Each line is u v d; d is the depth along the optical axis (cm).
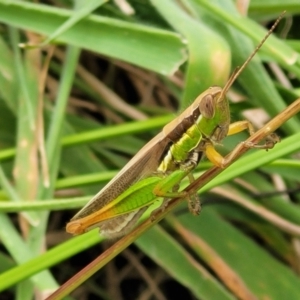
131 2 22
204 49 20
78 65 24
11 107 22
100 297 24
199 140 17
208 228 22
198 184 17
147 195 17
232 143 22
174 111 24
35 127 21
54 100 24
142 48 20
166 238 21
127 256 24
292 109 16
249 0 22
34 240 20
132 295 24
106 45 21
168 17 20
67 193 22
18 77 22
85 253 24
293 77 23
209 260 21
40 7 21
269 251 24
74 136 21
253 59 20
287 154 18
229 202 22
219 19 21
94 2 21
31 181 21
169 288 24
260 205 22
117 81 25
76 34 21
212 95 17
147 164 18
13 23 21
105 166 23
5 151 21
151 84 25
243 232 23
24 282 20
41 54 23
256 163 18
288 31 23
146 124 21
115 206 17
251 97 21
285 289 21
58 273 24
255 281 21
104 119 25
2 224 20
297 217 22
